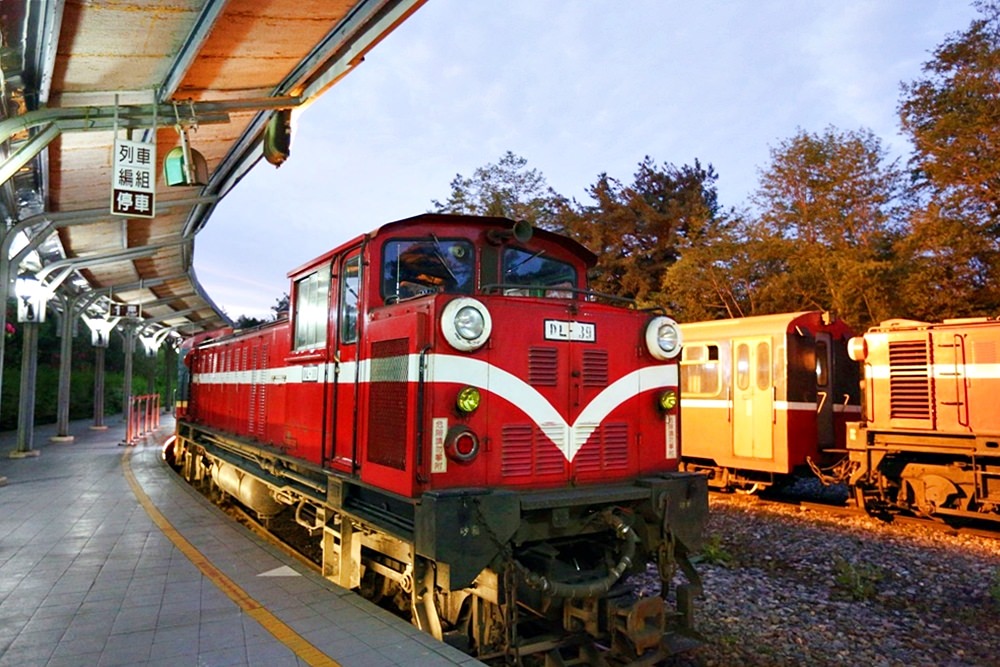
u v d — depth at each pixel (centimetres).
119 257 1472
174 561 654
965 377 938
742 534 910
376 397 518
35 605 520
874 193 1753
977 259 1523
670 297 2230
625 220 2647
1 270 1134
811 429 1162
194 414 1392
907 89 1645
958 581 707
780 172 1858
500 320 480
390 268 560
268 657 419
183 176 814
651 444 554
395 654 423
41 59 676
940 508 959
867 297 1614
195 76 792
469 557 421
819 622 604
